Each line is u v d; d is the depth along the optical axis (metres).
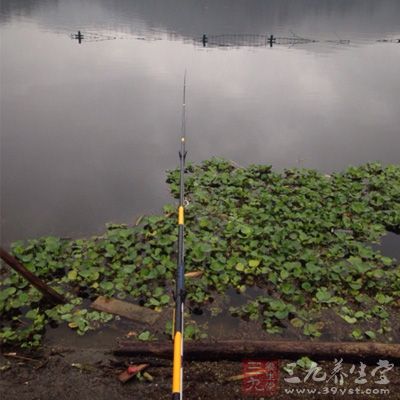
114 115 14.48
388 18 38.56
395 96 17.19
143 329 5.77
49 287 5.98
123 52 23.16
